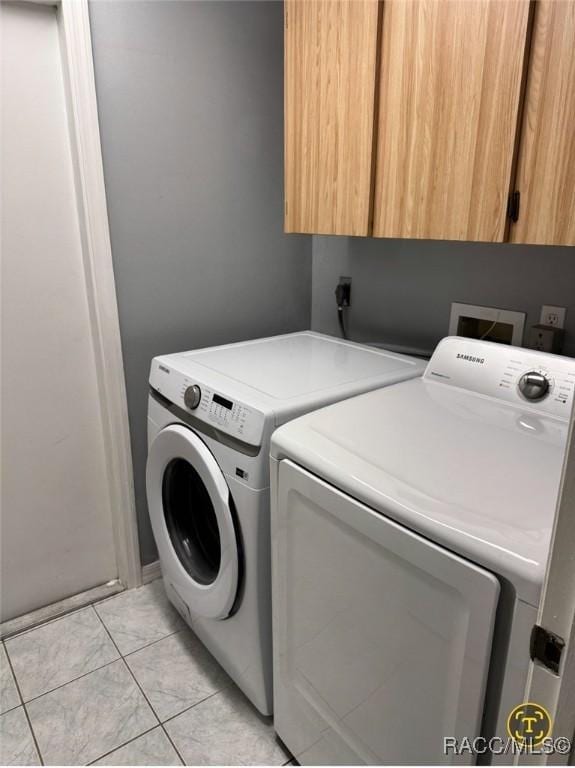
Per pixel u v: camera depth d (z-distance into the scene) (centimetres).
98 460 195
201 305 198
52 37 154
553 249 145
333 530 104
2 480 176
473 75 113
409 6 123
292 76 159
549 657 58
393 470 98
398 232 138
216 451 137
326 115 150
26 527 185
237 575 136
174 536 170
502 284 158
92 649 177
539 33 101
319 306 226
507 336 160
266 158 202
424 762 96
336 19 140
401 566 91
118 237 173
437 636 87
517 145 109
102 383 184
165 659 174
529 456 103
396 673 97
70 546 196
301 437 113
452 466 99
